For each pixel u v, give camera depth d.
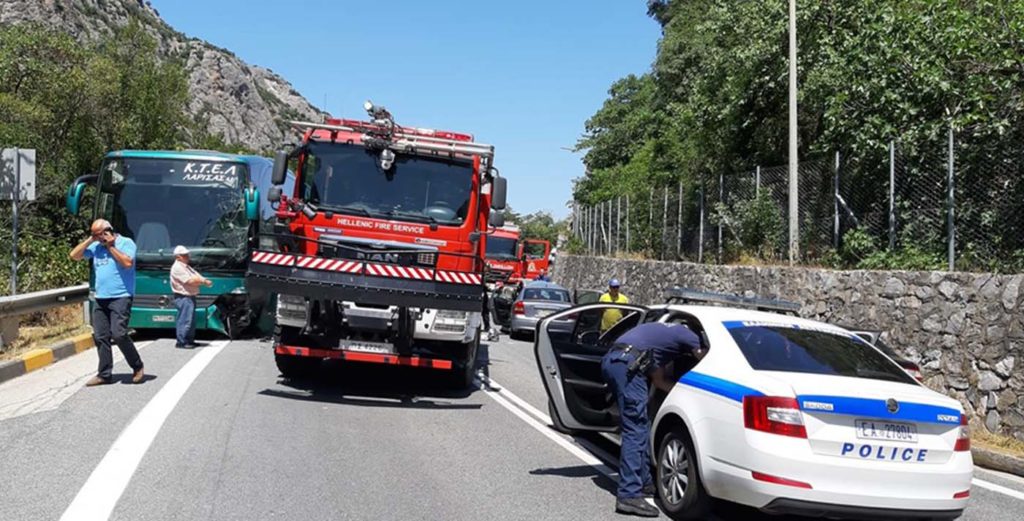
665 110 40.03
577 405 8.53
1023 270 12.76
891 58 16.39
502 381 13.77
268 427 8.94
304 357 11.70
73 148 28.17
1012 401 11.31
